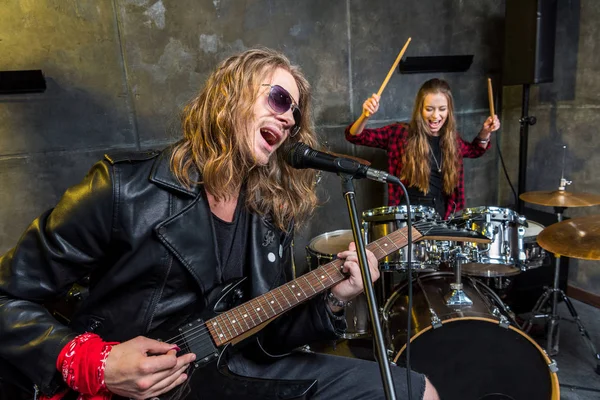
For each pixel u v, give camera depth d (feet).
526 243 6.95
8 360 3.31
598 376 7.19
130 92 8.14
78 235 3.43
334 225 10.39
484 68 11.18
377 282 8.00
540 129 10.54
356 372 4.40
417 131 8.66
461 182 9.07
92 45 7.72
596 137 9.23
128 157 3.67
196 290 3.89
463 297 6.32
